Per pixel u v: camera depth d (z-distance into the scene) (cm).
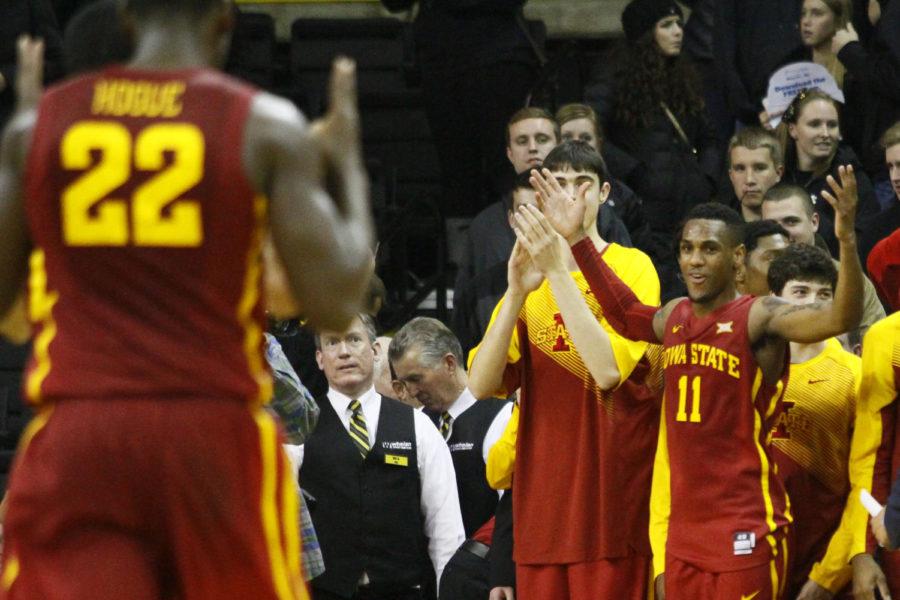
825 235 1938
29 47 800
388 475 1541
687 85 2206
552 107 2286
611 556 1380
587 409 1394
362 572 1531
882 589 1332
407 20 2762
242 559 755
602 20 2945
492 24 2278
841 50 2156
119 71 768
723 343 1309
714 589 1296
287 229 748
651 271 1450
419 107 2627
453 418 1633
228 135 750
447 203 2356
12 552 762
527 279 1382
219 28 791
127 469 746
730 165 1958
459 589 1501
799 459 1392
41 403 761
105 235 748
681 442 1322
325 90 2711
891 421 1352
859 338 1576
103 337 751
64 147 753
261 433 765
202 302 754
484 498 1614
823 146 1969
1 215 763
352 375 1546
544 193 1384
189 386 750
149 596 752
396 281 2344
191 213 747
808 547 1395
